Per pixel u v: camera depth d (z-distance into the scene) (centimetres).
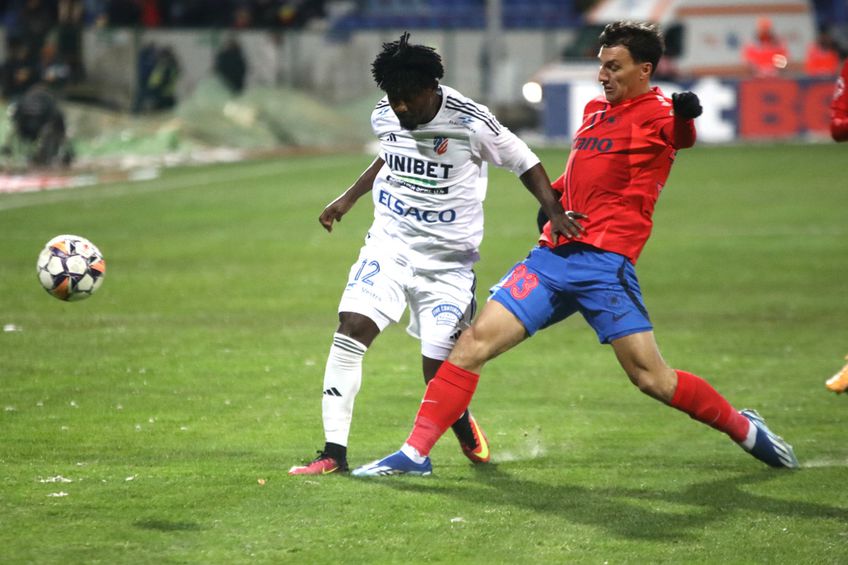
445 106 1446
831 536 1252
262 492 1384
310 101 8475
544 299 1450
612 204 1427
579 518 1308
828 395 1988
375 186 1541
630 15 8019
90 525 1255
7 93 8062
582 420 1831
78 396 1928
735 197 5038
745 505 1362
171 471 1477
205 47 8700
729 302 2881
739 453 1628
